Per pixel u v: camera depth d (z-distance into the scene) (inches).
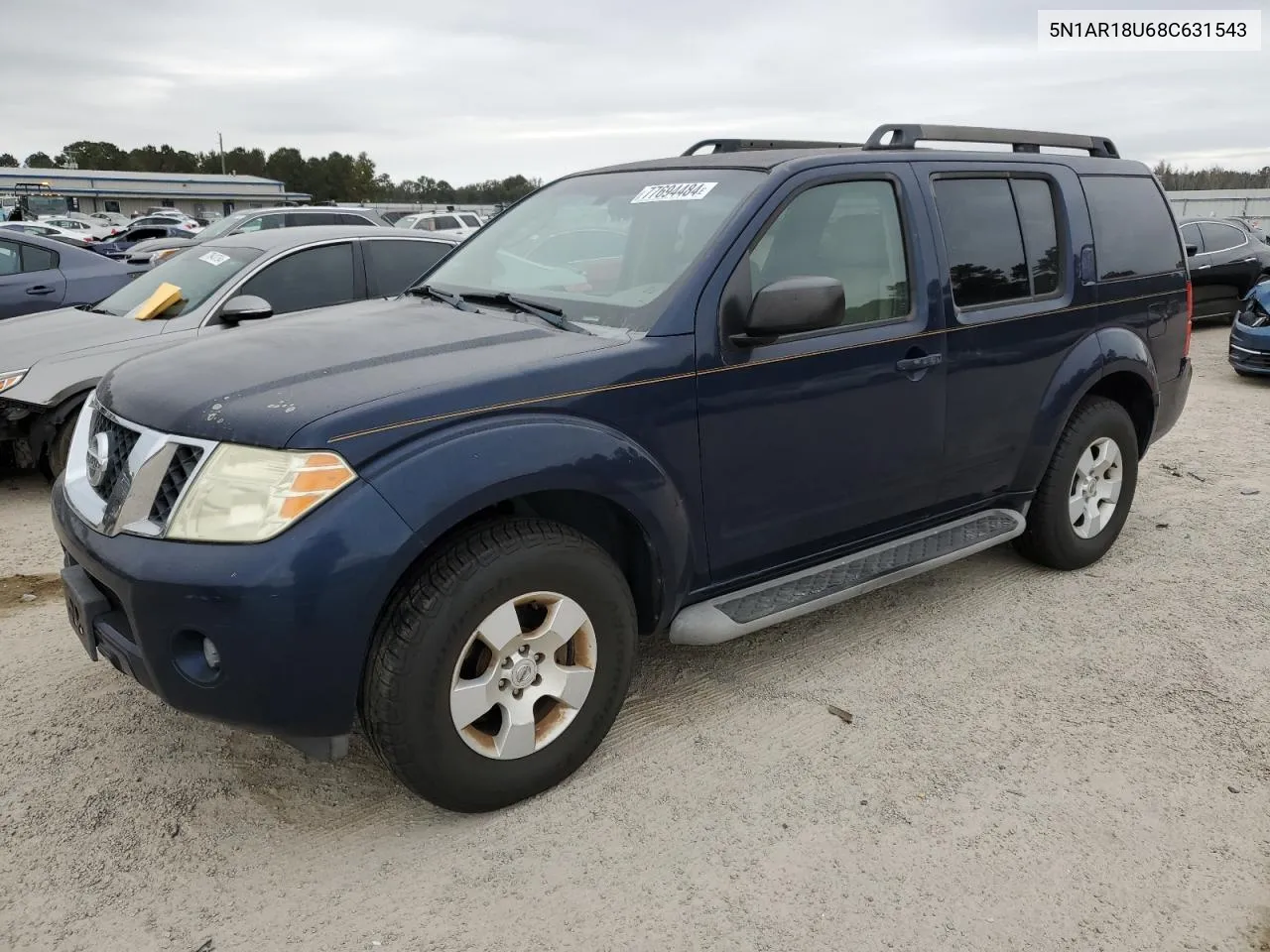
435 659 97.5
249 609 89.4
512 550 101.1
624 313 119.3
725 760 119.9
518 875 99.7
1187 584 174.1
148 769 117.3
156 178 3287.4
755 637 154.3
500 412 101.8
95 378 214.4
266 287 237.9
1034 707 132.5
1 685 137.3
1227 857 102.3
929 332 139.5
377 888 97.9
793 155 134.3
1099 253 168.6
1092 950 89.9
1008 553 189.6
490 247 152.1
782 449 125.5
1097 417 169.5
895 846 104.0
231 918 93.6
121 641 99.3
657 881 98.7
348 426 93.4
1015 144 163.8
